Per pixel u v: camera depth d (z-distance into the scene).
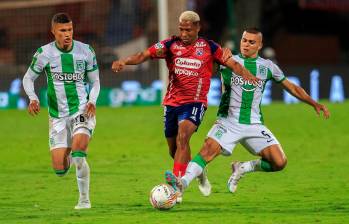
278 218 25.20
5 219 25.50
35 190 32.62
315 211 26.64
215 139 27.41
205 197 30.25
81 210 27.20
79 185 27.36
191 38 27.98
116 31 92.69
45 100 75.31
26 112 71.44
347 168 38.56
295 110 67.06
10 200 30.02
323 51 97.69
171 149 30.38
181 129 28.14
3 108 76.56
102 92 76.44
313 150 45.59
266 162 28.27
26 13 91.75
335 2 93.12
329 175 36.22
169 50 28.27
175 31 80.50
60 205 28.69
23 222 24.88
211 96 74.62
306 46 97.81
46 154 45.53
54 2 82.69
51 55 27.55
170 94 28.72
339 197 29.95
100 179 35.59
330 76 76.50
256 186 33.03
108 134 54.22
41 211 27.20
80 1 86.88
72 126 27.83
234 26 91.19
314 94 76.25
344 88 76.69
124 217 25.50
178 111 28.53
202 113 28.53
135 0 92.62
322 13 100.94
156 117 63.91
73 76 27.64
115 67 27.75
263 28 98.81
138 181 34.88
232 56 27.33
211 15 96.75
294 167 38.91
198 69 28.22
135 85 76.38
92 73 27.83
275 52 98.00
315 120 60.03
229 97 27.70
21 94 76.25
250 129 27.64
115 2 93.38
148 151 45.91
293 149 46.06
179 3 80.50
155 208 26.66
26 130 58.00
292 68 76.06
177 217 25.42
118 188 32.88
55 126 27.91
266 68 27.91
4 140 52.38
